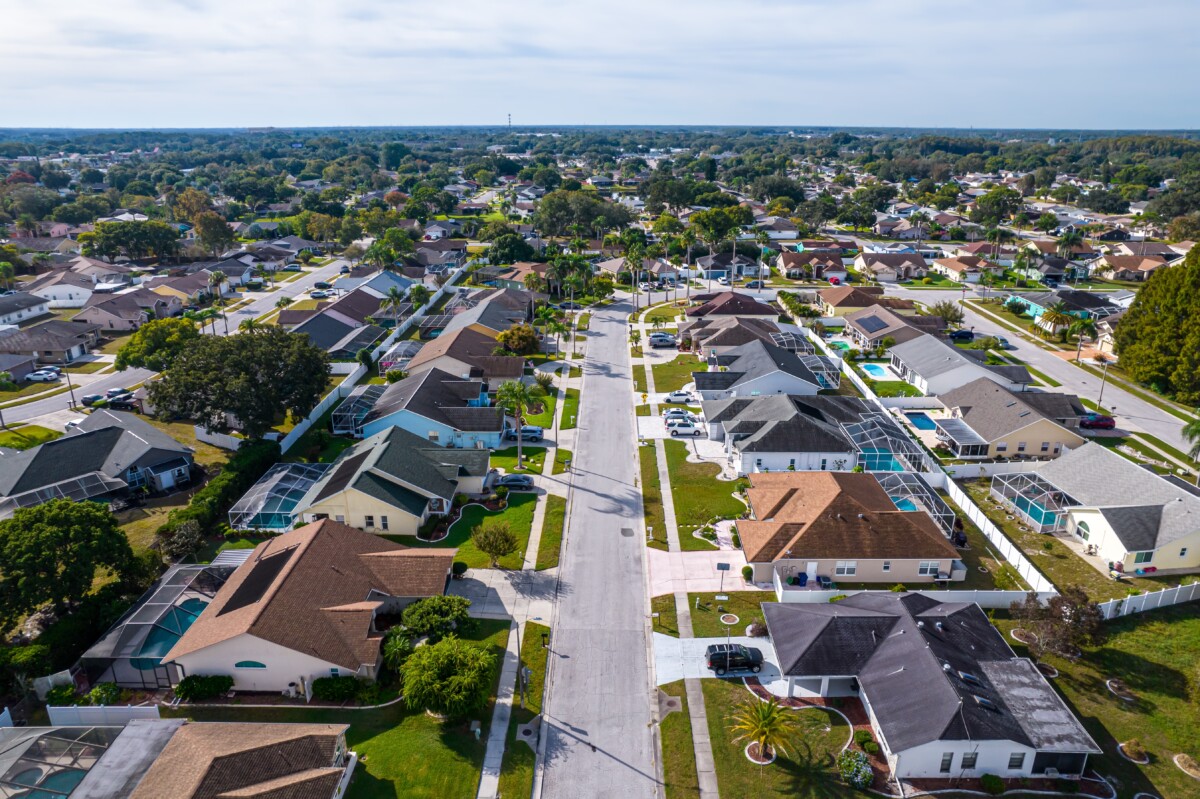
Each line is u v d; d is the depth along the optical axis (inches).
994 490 2898.6
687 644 2010.3
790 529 2336.4
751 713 1665.8
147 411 3644.2
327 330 4621.1
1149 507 2482.8
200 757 1450.5
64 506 2030.0
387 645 1834.4
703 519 2637.8
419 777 1561.3
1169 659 1985.7
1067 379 4175.7
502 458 3117.6
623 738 1695.4
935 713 1608.0
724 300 5241.1
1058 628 1902.1
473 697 1662.2
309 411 3228.3
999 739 1555.1
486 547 2288.4
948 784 1572.3
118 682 1846.7
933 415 3703.3
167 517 2655.0
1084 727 1728.6
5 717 1679.4
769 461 2979.8
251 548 2432.3
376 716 1738.4
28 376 4099.4
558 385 4003.4
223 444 3282.5
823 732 1707.7
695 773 1599.4
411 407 3198.8
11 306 5196.9
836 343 4778.5
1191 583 2353.6
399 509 2488.9
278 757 1475.1
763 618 2114.9
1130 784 1587.1
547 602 2181.3
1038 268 6756.9
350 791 1517.0
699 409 3671.3
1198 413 3646.7
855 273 7022.6
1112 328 4527.6
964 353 4067.4
